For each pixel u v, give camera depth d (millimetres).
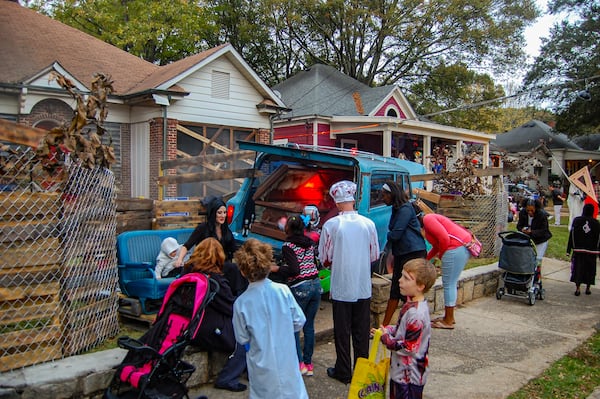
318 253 4723
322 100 20172
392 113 21453
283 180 6441
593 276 7961
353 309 4359
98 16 22891
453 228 6078
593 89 25375
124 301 5043
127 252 5160
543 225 7859
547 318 6668
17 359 3523
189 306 3488
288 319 3092
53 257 3752
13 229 3561
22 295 3598
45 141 3750
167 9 23062
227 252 5191
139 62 15844
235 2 29922
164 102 12367
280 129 19375
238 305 3035
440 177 10930
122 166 13664
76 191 4004
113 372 3541
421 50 29656
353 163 5594
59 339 3760
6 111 11328
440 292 6891
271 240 5836
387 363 3371
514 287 7512
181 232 5867
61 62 13602
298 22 28156
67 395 3355
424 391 4270
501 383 4473
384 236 6355
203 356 4133
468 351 5316
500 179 11047
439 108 30969
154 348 3326
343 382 4297
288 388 2973
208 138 14000
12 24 14461
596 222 7871
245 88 14625
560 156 34438
